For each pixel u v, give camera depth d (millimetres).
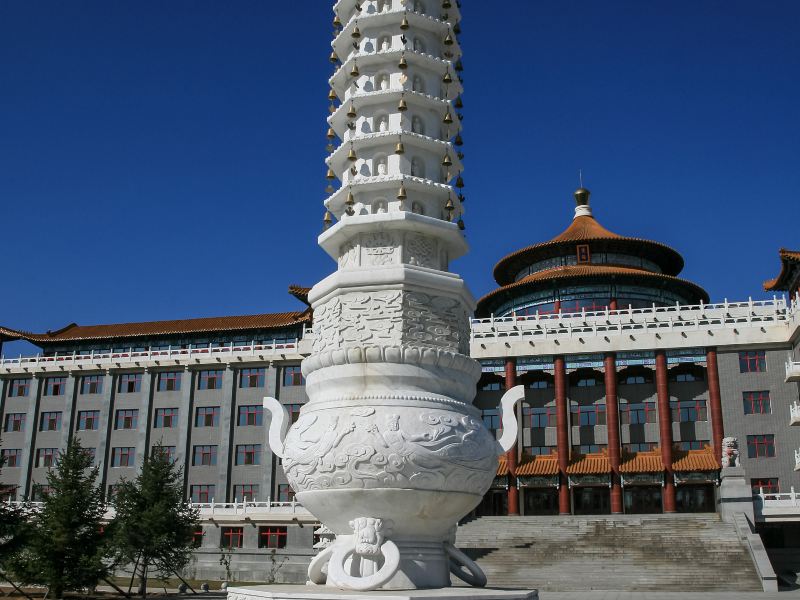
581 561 56719
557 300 81812
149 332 92062
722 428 70062
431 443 19469
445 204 24625
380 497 19344
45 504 48719
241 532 77000
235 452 83750
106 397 88625
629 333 72688
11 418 90938
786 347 70938
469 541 63969
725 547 56500
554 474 71938
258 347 85312
